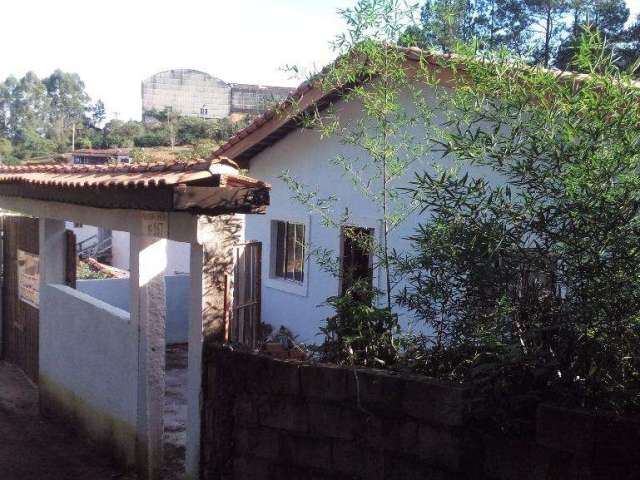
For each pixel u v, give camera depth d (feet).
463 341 12.51
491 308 11.71
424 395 12.44
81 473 19.86
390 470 12.99
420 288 12.86
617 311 10.13
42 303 26.35
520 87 11.74
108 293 35.86
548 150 10.62
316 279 31.32
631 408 10.62
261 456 15.15
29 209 27.12
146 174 17.20
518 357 10.93
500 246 11.12
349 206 28.66
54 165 25.04
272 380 14.90
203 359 16.44
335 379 13.87
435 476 12.35
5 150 173.27
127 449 19.86
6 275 32.99
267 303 34.86
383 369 13.76
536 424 10.91
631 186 10.01
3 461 20.80
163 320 19.51
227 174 15.57
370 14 15.34
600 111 10.27
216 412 16.11
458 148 11.44
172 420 23.62
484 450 11.71
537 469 11.05
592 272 10.18
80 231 93.35
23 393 28.58
